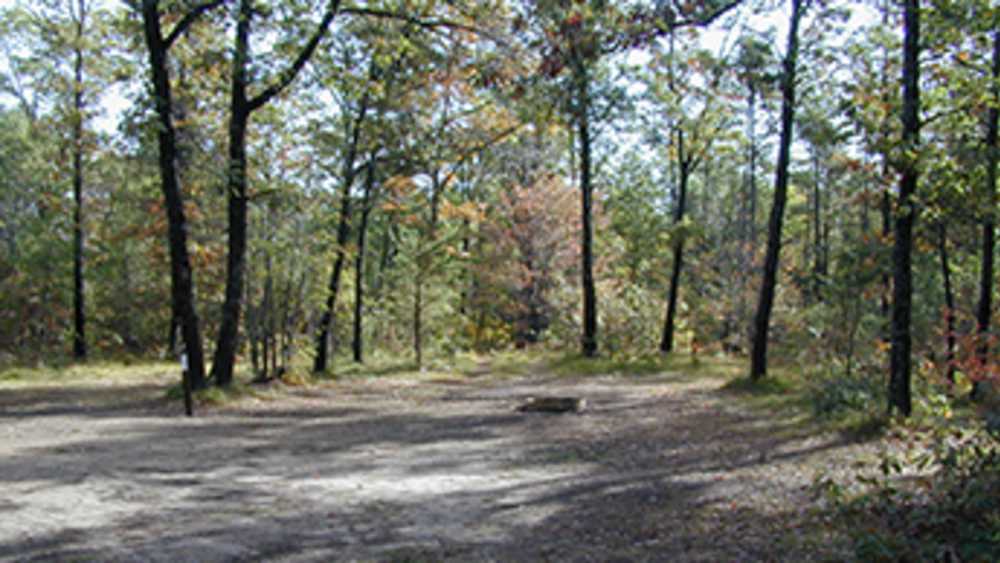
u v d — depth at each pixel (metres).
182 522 6.77
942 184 10.76
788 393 15.88
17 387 19.19
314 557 5.83
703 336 33.97
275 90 16.50
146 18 15.25
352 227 28.91
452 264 29.58
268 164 20.09
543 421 13.58
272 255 20.06
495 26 14.32
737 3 7.61
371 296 31.22
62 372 23.45
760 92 15.80
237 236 16.89
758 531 6.13
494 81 9.00
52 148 29.70
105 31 21.91
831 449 9.62
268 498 7.77
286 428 12.81
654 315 31.66
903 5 10.91
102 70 25.89
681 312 36.06
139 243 33.78
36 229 31.33
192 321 15.97
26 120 37.62
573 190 41.09
